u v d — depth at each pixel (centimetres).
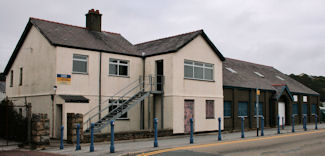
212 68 2356
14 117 1712
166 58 2092
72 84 1866
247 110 2662
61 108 1803
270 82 3123
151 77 2080
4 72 2409
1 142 1642
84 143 1532
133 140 1711
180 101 2072
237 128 2512
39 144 1383
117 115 1811
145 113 2195
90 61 1962
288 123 3048
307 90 3594
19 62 2236
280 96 2927
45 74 1903
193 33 2227
